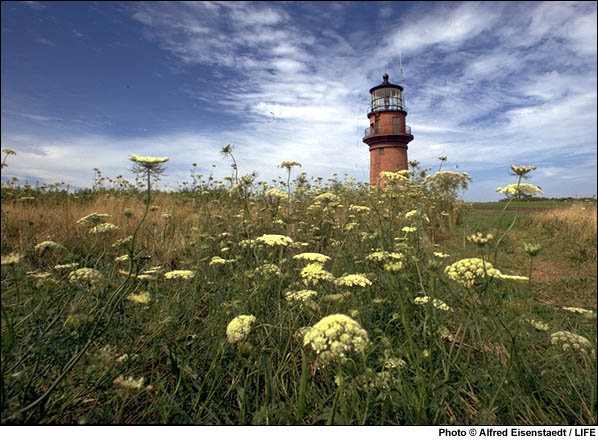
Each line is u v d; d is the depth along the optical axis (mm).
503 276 2398
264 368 2453
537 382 2348
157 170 2545
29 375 2090
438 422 2102
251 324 2305
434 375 2289
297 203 7602
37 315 2551
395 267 2248
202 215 7051
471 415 2195
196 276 3820
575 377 2520
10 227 5363
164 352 2793
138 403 2330
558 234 9539
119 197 10055
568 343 2354
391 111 31531
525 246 2250
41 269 3939
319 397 2422
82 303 2676
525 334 2729
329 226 6602
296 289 3641
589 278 5957
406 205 6539
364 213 6043
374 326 2926
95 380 2178
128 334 2344
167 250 5578
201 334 2896
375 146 32125
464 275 2430
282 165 5488
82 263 4172
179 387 2373
